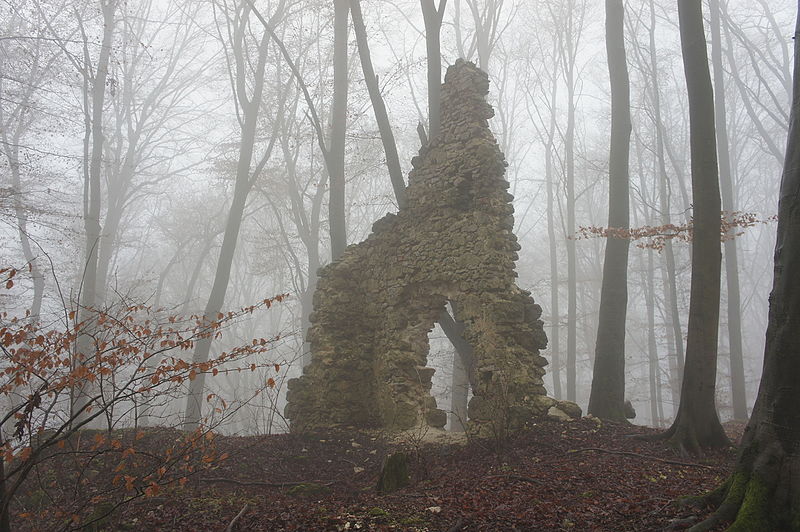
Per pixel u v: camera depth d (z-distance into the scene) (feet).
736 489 15.05
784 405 14.88
